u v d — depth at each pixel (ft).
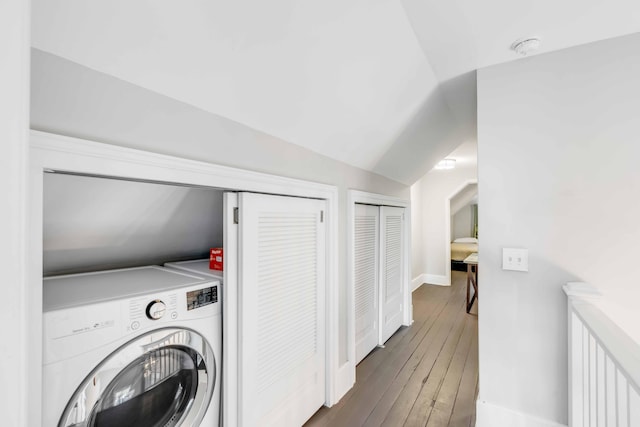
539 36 5.10
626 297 5.08
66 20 2.55
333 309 7.00
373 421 6.40
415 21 4.70
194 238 6.35
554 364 5.54
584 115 5.35
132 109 3.30
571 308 5.03
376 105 6.34
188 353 4.33
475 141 12.11
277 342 5.45
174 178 3.70
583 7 4.36
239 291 4.76
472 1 4.25
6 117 1.33
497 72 6.03
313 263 6.47
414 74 6.16
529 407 5.74
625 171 5.08
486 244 6.08
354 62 4.92
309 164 6.33
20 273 1.38
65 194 3.86
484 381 6.11
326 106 5.45
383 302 10.30
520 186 5.82
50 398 2.95
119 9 2.70
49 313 2.97
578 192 5.39
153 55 3.18
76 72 2.85
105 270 5.36
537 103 5.69
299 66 4.38
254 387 4.93
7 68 1.33
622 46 5.10
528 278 5.75
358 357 8.93
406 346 10.18
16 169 1.36
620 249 5.12
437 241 19.29
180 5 2.94
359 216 8.89
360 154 7.89
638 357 2.74
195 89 3.78
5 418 1.33
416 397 7.27
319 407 6.73
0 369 1.32
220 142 4.33
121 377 3.60
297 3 3.59
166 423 4.11
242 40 3.59
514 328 5.86
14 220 1.36
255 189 4.91
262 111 4.70
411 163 10.75
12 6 1.35
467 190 22.65
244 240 4.76
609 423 3.84
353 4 3.98
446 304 15.01
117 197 4.40
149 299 3.79
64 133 2.79
